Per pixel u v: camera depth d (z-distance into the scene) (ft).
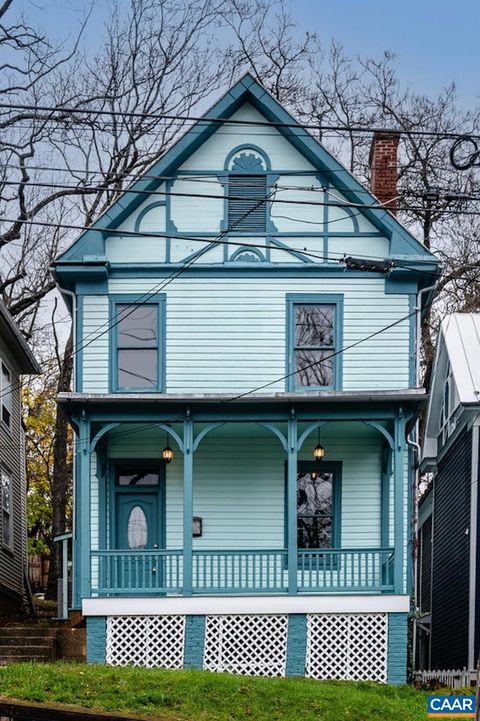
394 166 83.46
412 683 73.00
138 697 57.47
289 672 69.97
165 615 70.54
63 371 108.37
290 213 77.82
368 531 76.74
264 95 76.95
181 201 77.71
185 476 72.13
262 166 77.82
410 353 76.48
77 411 72.90
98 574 71.77
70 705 55.72
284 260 77.46
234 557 74.43
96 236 76.18
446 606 92.17
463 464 86.33
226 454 77.71
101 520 75.61
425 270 75.97
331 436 77.82
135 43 111.24
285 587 71.31
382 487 77.00
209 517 76.95
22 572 101.71
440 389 97.71
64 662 67.72
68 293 77.15
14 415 99.30
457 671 73.15
